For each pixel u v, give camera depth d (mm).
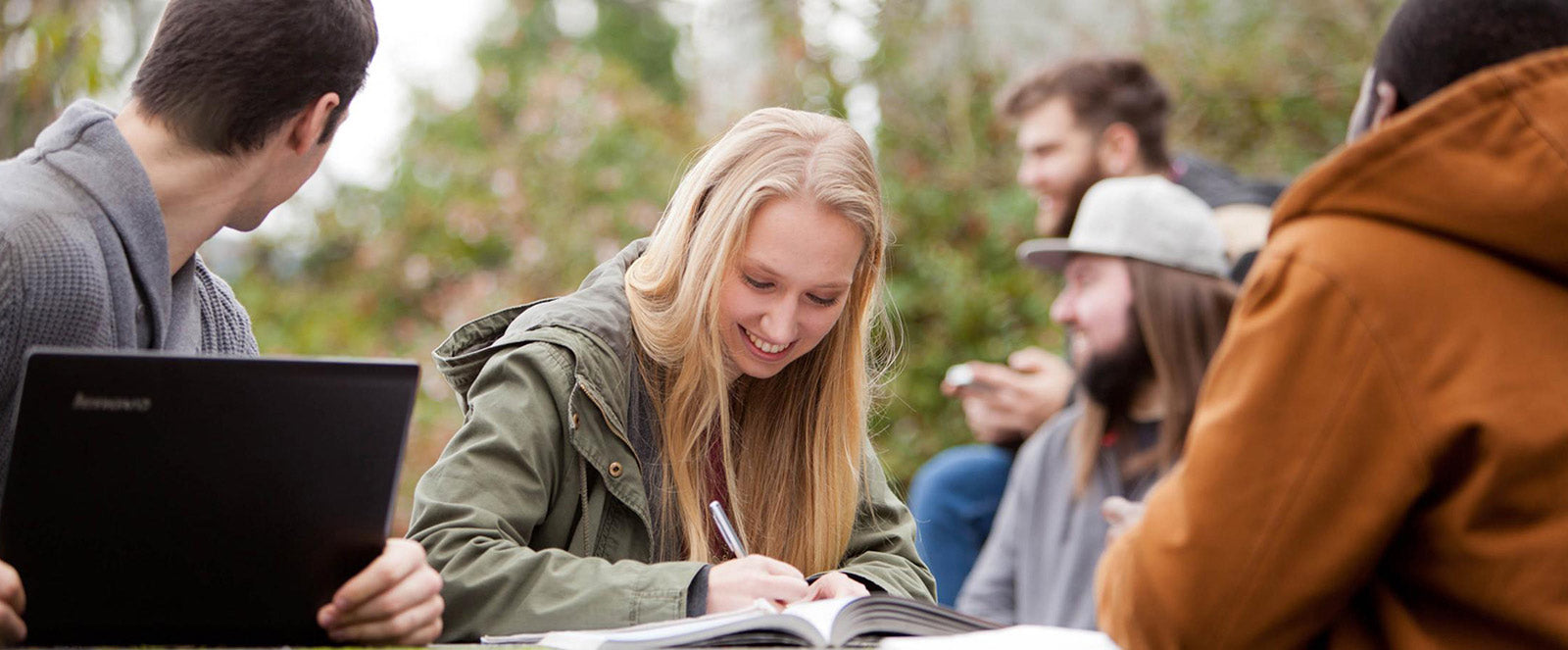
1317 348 1496
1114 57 4441
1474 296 1484
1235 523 1486
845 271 2131
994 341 5652
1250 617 1480
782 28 6266
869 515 2350
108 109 1965
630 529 2082
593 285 2182
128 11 4688
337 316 6266
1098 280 3445
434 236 6332
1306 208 1572
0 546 1509
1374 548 1477
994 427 4094
